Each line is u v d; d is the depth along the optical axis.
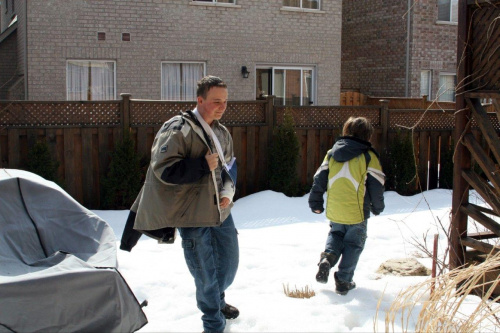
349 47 21.20
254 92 15.79
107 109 9.86
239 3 15.41
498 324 4.07
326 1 16.53
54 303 3.78
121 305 3.90
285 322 4.75
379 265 6.51
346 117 11.48
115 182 9.75
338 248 5.44
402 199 10.94
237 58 15.50
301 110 11.16
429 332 3.55
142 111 10.05
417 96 19.14
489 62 5.29
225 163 4.39
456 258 5.62
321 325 4.68
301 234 7.95
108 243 4.53
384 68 19.84
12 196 4.59
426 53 19.17
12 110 9.38
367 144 5.46
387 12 19.64
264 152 10.91
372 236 7.84
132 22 14.29
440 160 12.09
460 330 3.61
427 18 19.09
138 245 7.20
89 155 9.80
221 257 4.52
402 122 11.83
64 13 13.69
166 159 4.05
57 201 4.75
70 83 14.02
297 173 10.96
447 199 11.02
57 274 3.78
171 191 4.14
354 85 21.11
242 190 10.80
